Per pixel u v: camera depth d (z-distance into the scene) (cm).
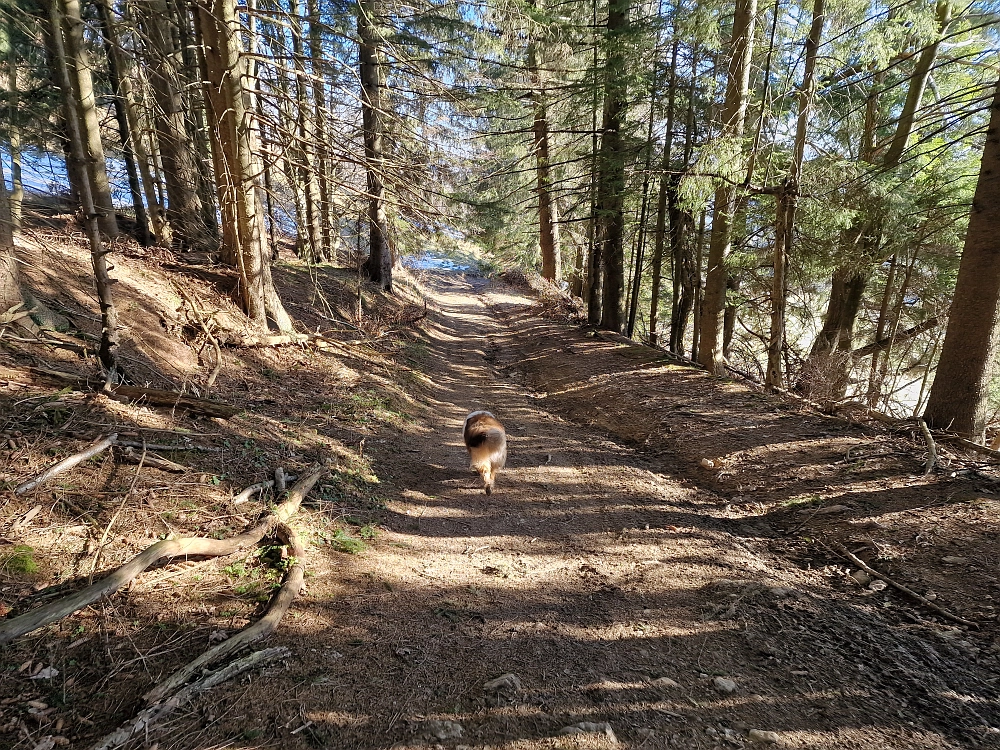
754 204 1142
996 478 522
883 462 604
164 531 368
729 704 282
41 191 838
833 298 1424
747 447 712
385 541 471
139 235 985
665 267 1923
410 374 1134
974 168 1099
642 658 321
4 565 294
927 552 442
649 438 837
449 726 253
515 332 2028
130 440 438
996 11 1126
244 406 642
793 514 552
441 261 3288
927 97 1305
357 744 237
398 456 696
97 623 285
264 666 278
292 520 441
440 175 947
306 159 822
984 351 655
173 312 739
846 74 1074
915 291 1373
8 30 760
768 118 1013
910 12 936
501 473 693
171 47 977
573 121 1639
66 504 352
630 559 466
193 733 231
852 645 344
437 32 1320
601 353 1415
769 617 372
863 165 977
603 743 247
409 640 325
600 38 1398
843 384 1009
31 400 424
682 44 1277
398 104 1084
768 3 974
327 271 1628
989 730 271
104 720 231
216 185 844
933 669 322
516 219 2078
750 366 1953
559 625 358
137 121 956
